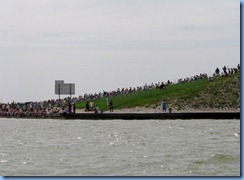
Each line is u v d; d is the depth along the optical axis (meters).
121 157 83.31
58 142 113.00
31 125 173.25
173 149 91.69
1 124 182.25
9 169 74.50
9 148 101.88
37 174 70.31
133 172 70.12
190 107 199.38
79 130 145.12
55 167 75.56
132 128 144.12
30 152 94.06
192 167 72.88
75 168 74.19
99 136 124.44
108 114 186.62
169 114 174.50
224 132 123.19
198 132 125.12
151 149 93.00
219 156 80.69
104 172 70.62
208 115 170.00
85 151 93.19
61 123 178.00
